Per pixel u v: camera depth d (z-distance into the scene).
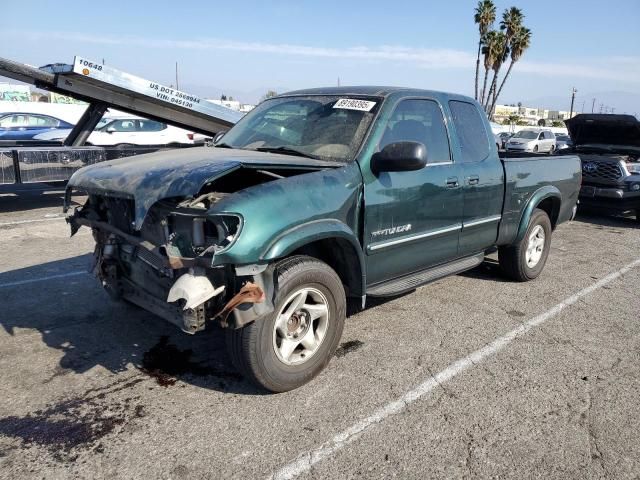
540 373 3.94
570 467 2.88
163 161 3.67
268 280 3.23
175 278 3.33
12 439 3.01
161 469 2.78
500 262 6.11
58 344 4.24
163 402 3.42
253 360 3.29
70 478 2.71
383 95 4.32
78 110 31.59
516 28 49.19
